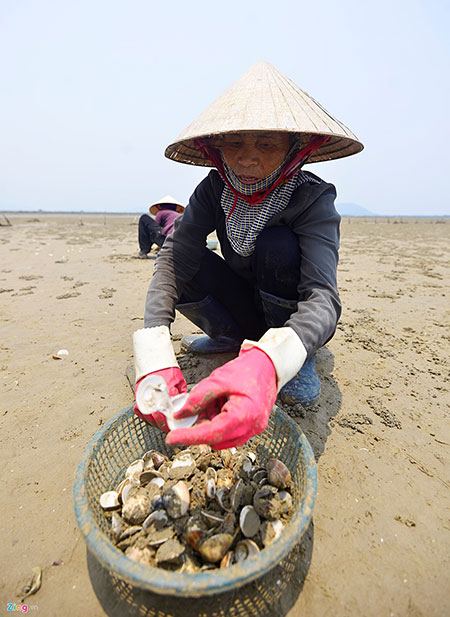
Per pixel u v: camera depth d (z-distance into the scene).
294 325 1.29
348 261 7.66
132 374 2.44
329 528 1.44
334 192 1.72
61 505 1.57
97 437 1.46
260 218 1.69
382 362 2.72
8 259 7.64
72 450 1.88
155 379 1.24
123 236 14.36
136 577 0.95
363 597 1.22
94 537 1.05
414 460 1.78
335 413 2.11
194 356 2.81
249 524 1.27
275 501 1.33
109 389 2.41
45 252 8.80
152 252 8.44
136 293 4.75
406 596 1.22
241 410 0.98
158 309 1.77
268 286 1.94
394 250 10.06
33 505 1.57
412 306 4.13
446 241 13.53
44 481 1.69
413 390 2.36
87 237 13.68
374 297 4.52
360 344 3.03
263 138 1.36
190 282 2.27
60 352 2.94
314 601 1.21
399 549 1.36
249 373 1.06
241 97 1.33
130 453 1.67
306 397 2.04
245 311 2.47
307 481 1.25
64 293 4.76
